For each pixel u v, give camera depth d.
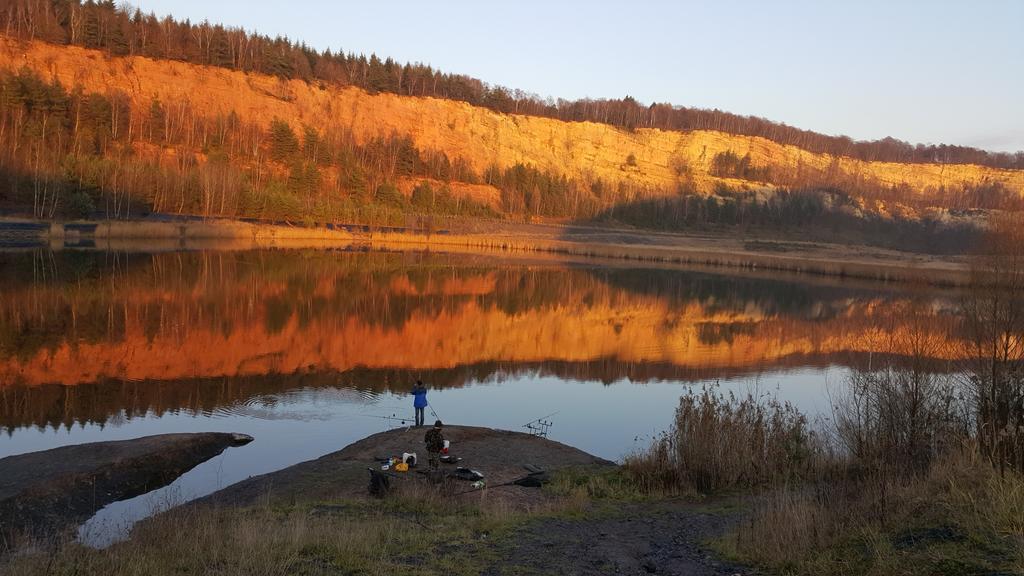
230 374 26.17
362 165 132.88
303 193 110.62
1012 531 6.59
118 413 20.73
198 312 39.06
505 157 168.88
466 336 37.72
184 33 145.75
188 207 95.00
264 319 38.09
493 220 135.50
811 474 13.48
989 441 10.04
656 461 14.70
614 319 47.53
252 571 7.16
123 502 14.16
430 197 128.38
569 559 8.47
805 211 161.12
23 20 120.19
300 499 12.98
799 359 35.03
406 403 23.72
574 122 195.00
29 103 93.75
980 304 12.44
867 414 13.10
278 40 166.00
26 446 17.55
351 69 173.62
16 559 8.01
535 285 65.81
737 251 123.50
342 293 50.84
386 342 34.34
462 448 18.12
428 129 162.75
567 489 13.85
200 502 13.59
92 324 33.91
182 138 115.94
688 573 7.86
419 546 8.73
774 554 7.94
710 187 179.88
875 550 6.91
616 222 150.00
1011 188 194.75
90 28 127.50
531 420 22.86
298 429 20.12
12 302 38.88
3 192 76.75
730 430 14.51
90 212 80.19
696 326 45.94
